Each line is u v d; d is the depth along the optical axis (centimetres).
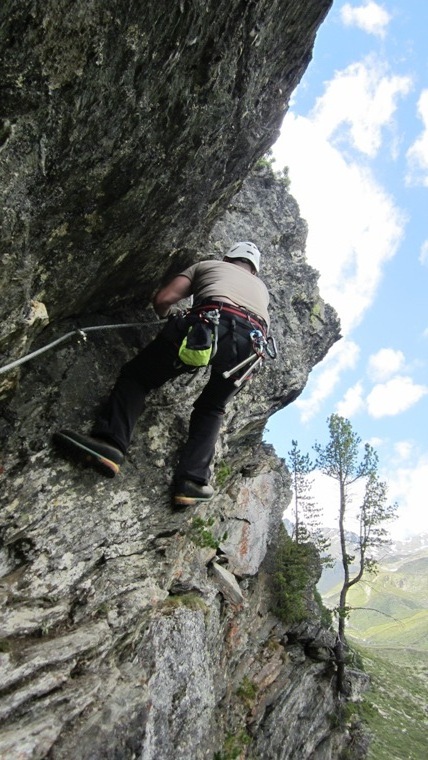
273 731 988
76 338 541
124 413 499
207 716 641
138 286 566
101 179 371
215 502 891
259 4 380
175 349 488
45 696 411
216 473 827
